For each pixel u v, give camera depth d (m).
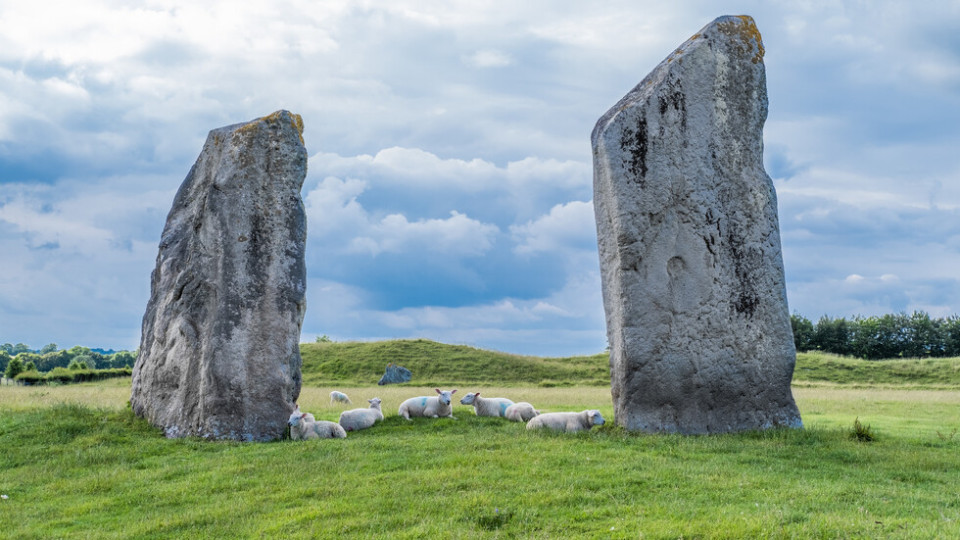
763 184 18.06
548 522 10.36
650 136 17.41
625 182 17.19
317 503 11.73
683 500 11.17
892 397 32.88
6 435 16.64
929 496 11.41
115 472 14.32
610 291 17.64
